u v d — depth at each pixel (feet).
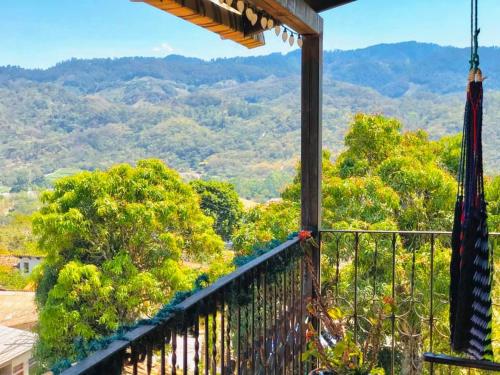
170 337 5.60
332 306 12.80
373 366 9.53
